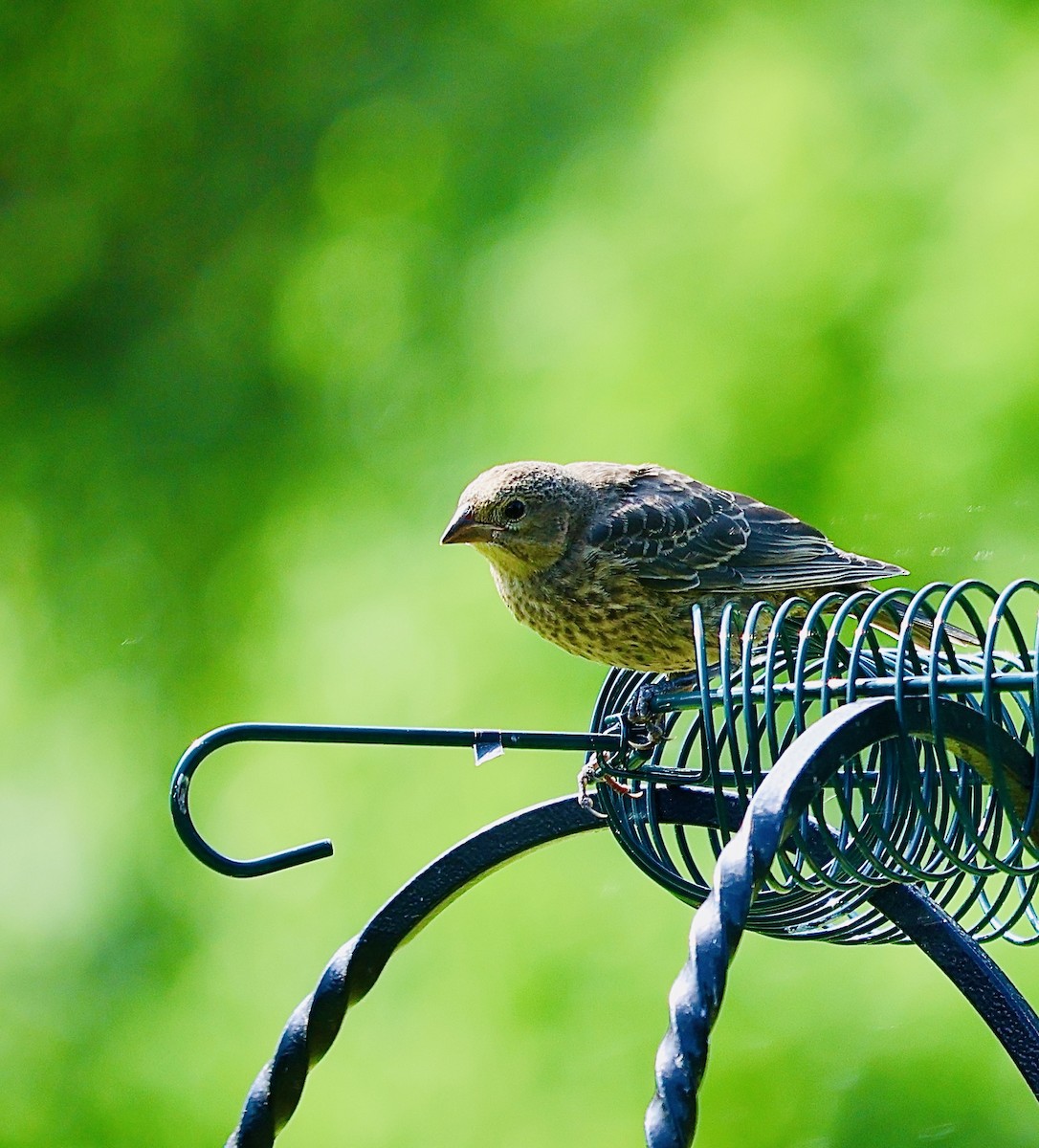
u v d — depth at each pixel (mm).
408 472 13023
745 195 11641
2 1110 12734
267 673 13008
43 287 17719
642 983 10570
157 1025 12516
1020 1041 5672
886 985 10281
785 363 11156
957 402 10672
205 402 16125
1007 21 11430
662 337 11523
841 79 11742
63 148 18031
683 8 13086
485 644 11586
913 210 11141
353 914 11555
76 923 13812
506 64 14430
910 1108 10000
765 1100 10250
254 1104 5578
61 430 16938
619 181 12422
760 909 6164
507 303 12562
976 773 5750
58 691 15141
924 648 8141
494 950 10805
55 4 17984
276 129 16875
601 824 6203
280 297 15914
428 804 11484
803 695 5418
